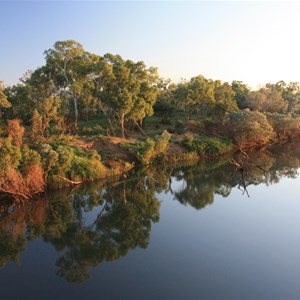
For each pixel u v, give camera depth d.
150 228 19.86
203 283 13.30
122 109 40.03
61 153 27.48
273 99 72.25
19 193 23.12
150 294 12.52
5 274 14.43
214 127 54.78
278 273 14.02
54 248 17.39
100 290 12.91
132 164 35.91
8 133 30.30
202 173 35.72
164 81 71.81
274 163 41.06
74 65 44.44
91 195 27.42
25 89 46.78
